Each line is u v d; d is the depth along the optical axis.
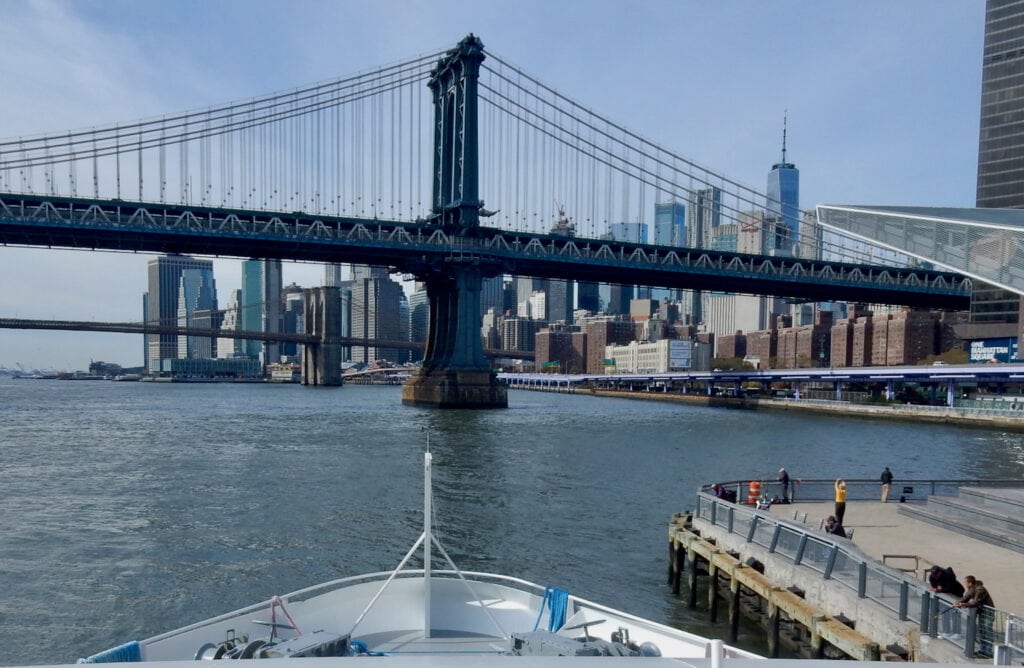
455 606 13.28
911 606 14.04
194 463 52.28
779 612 17.11
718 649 3.11
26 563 26.92
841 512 22.59
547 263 130.75
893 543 20.09
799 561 17.42
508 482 45.12
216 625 11.49
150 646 10.63
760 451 66.81
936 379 124.31
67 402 156.12
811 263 143.62
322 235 119.50
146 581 24.94
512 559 27.55
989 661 12.46
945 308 161.38
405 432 77.38
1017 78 136.00
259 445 64.00
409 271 133.25
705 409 152.75
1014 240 28.89
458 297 130.50
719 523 21.81
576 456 59.03
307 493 40.66
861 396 153.25
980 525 20.98
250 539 30.45
